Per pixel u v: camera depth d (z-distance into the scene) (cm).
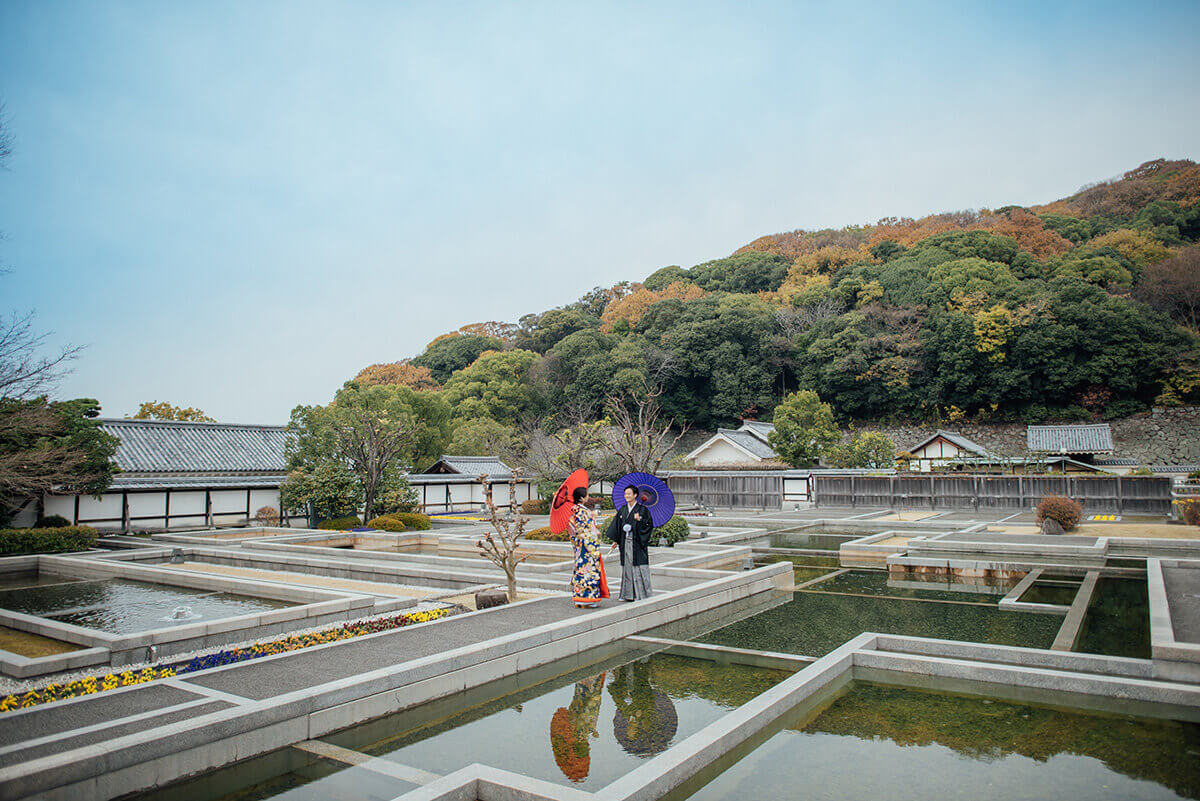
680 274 7975
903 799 387
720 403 5341
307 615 850
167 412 3834
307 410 2378
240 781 416
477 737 488
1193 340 4328
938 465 3578
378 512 2358
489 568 1229
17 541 1653
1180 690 536
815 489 3058
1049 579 1194
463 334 8138
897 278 5516
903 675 629
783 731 497
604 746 470
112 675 582
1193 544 1495
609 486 2983
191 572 1195
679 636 799
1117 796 387
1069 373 4456
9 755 380
